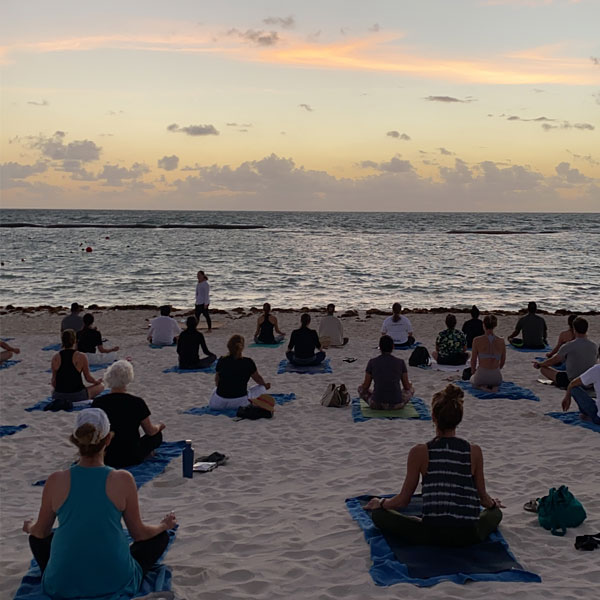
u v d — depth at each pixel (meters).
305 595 4.36
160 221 190.88
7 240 85.12
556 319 23.06
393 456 7.79
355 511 5.85
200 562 4.92
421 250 70.31
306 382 12.33
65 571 4.07
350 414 9.94
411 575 4.53
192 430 9.13
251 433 8.95
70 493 4.10
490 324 11.25
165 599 4.18
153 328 16.92
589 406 9.15
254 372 10.16
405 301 32.06
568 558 4.89
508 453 7.89
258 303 31.33
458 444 4.96
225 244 80.19
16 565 4.85
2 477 7.29
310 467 7.46
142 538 4.36
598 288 37.38
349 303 31.19
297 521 5.75
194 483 6.96
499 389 11.36
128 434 7.28
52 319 23.06
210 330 19.78
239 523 5.75
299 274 44.31
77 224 149.00
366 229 140.88
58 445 8.42
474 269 48.53
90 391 10.42
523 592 4.29
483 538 4.96
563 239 99.12
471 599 4.20
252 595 4.39
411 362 13.52
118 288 36.84
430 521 4.89
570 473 7.05
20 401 10.90
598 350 11.83
